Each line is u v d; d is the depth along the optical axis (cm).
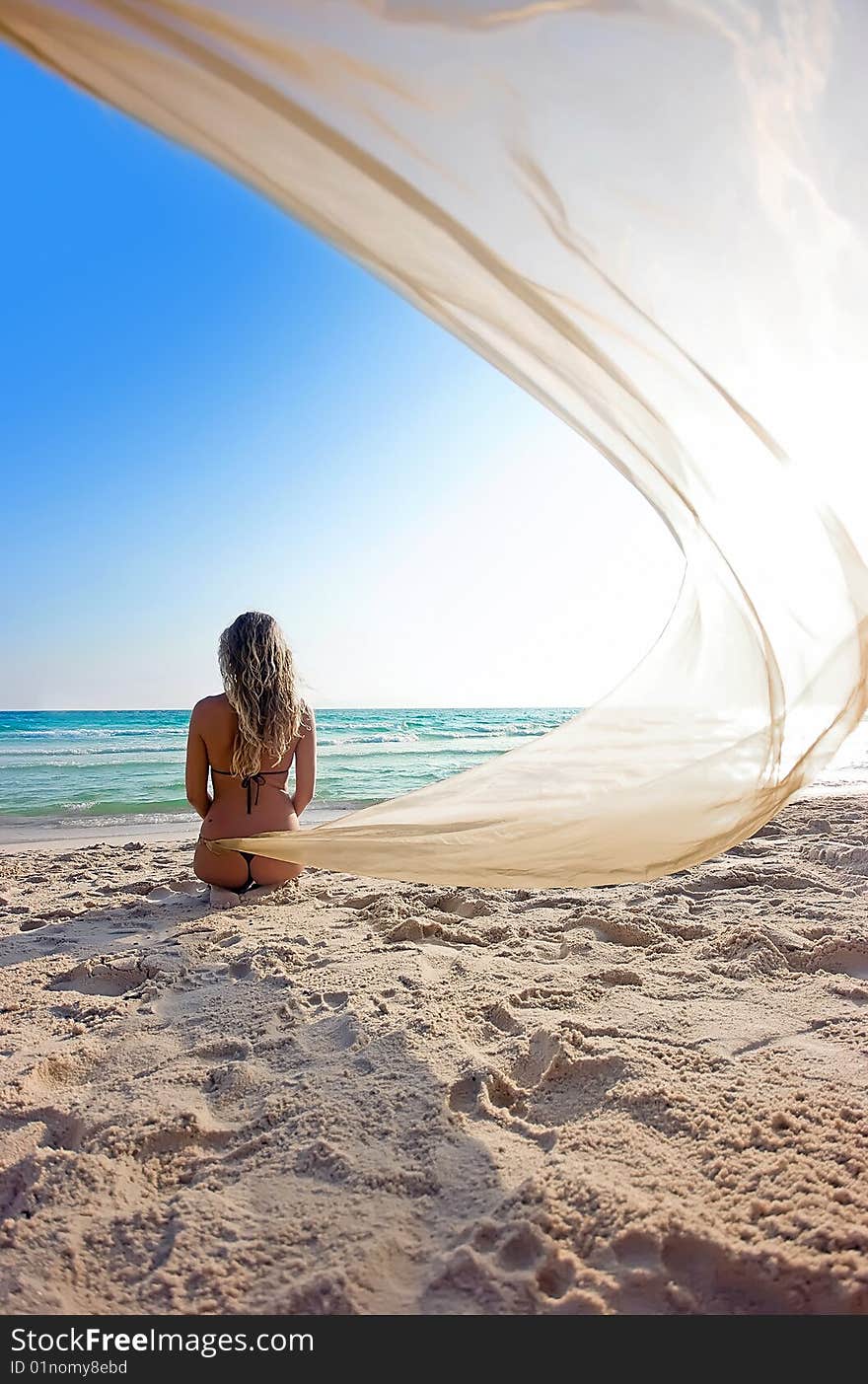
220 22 104
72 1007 228
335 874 383
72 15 104
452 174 125
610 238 130
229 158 129
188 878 395
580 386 161
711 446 155
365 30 108
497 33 110
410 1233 124
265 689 333
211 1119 161
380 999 216
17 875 418
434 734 2291
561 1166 135
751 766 178
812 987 223
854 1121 145
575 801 212
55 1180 140
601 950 263
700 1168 134
